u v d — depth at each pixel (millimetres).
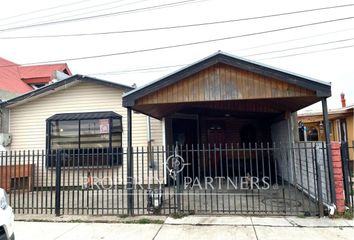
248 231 5020
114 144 10484
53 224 5773
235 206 6398
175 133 10797
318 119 15945
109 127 10492
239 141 12547
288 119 9242
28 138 10977
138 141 10469
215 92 6258
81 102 10945
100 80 10438
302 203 6742
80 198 8414
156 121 10445
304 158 7766
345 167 6008
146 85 6371
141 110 7434
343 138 14391
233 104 9062
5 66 16406
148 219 5863
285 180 9883
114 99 10797
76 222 5875
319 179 5793
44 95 11094
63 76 13148
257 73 6070
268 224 5348
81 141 10570
